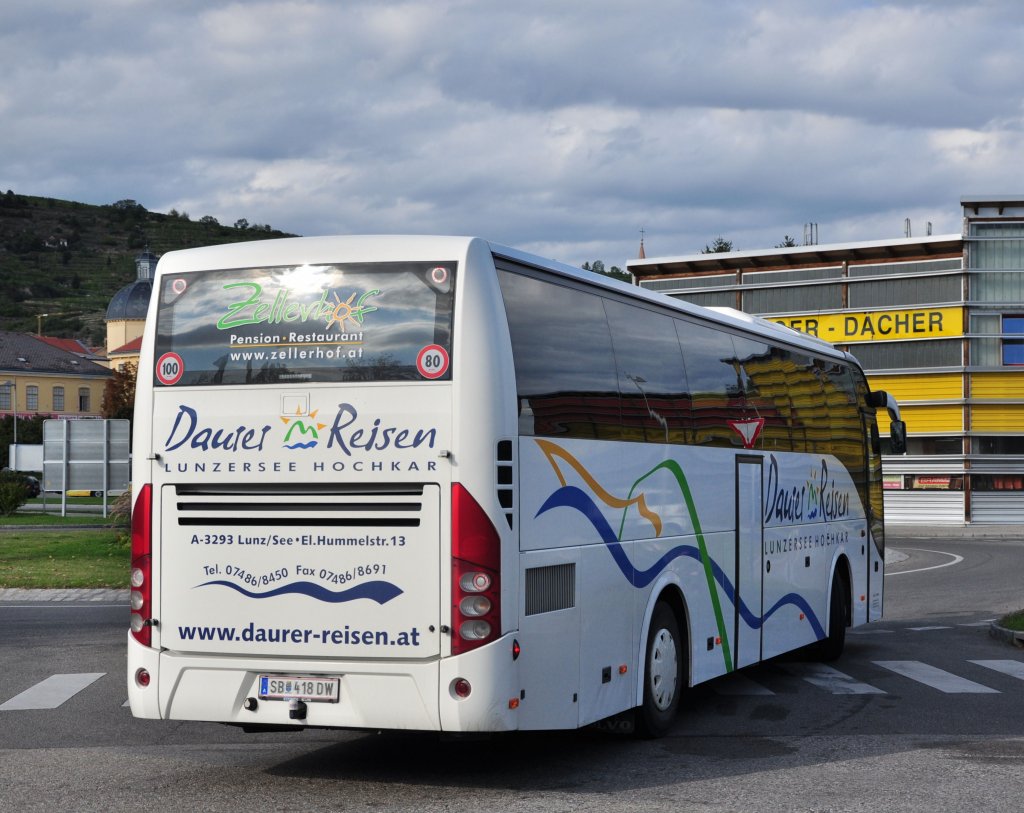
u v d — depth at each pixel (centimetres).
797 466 1309
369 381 778
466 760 890
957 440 4806
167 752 918
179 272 827
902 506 4888
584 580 851
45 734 990
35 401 12044
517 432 779
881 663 1433
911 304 4853
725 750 927
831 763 877
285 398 793
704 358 1087
